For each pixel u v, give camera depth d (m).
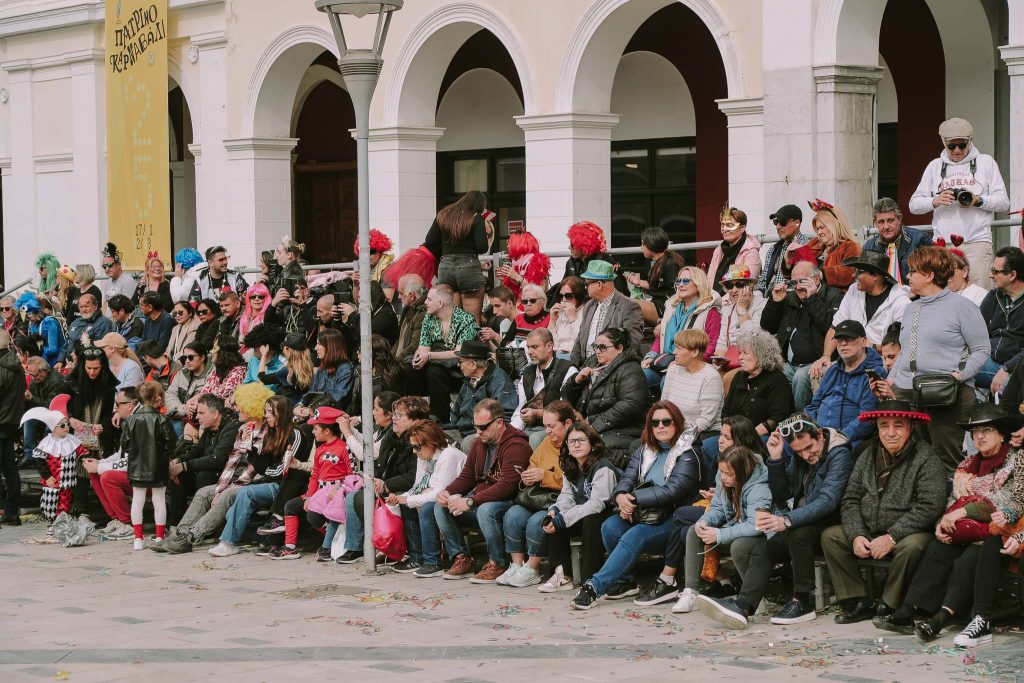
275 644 10.57
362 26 23.08
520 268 16.05
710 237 23.61
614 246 24.95
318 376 15.19
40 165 28.98
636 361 12.96
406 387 15.13
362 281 13.29
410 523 13.44
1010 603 10.48
